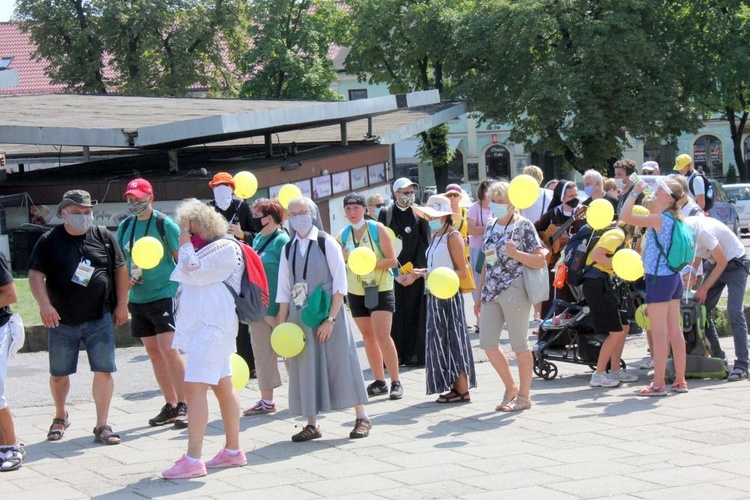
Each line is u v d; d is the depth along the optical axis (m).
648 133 38.00
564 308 10.48
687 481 5.96
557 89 37.28
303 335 7.56
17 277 20.86
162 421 8.62
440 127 43.91
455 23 40.31
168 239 8.38
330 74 46.97
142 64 42.72
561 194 12.12
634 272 8.62
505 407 8.50
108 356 7.98
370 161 27.34
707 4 40.00
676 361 9.05
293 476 6.56
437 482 6.20
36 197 22.38
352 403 7.65
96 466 7.14
